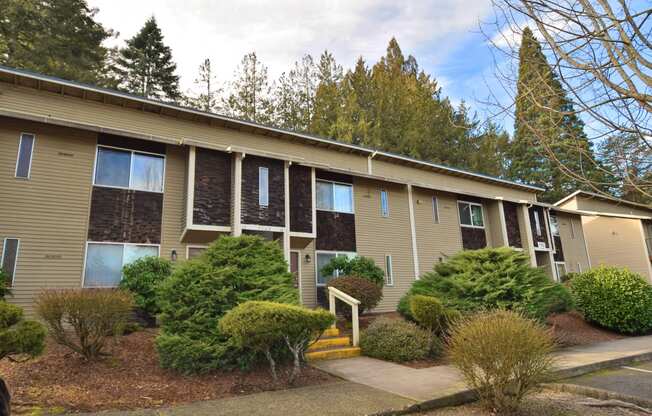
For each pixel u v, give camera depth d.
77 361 7.65
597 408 6.12
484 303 11.44
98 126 11.84
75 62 24.44
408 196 18.70
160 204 12.83
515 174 33.19
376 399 6.36
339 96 31.14
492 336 5.71
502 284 11.70
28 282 10.66
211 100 32.47
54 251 11.12
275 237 14.23
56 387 6.51
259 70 32.56
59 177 11.63
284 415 5.61
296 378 7.44
